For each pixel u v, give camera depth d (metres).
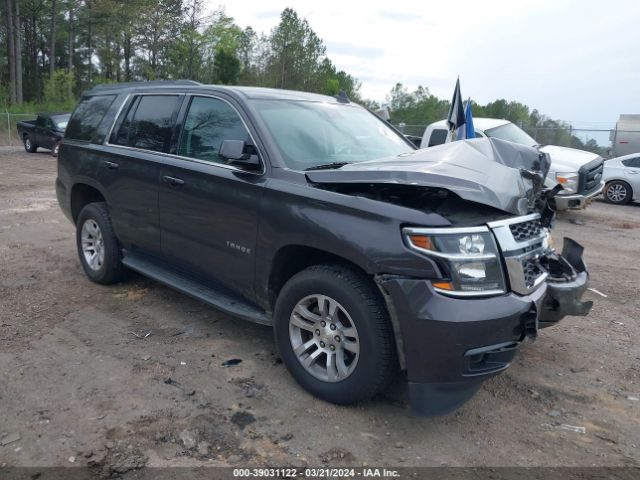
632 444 3.20
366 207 3.16
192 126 4.48
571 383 3.91
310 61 68.50
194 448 3.00
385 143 4.72
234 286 4.06
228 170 4.00
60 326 4.57
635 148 19.20
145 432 3.12
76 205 5.91
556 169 10.09
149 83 5.25
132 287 5.57
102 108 5.60
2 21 47.03
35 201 10.77
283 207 3.55
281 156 3.81
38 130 22.73
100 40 54.88
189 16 49.28
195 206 4.23
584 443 3.19
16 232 7.97
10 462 2.84
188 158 4.39
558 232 9.57
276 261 3.67
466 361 2.97
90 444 3.00
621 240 9.01
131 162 4.88
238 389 3.62
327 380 3.44
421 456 3.01
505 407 3.56
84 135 5.70
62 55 62.69
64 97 43.44
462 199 3.27
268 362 4.03
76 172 5.64
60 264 6.37
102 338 4.36
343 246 3.18
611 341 4.66
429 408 3.06
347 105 5.08
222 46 52.75
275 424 3.24
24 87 58.56
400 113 72.88
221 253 4.08
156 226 4.68
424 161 3.50
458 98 8.05
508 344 3.07
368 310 3.14
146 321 4.72
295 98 4.59
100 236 5.50
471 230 3.01
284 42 67.31
